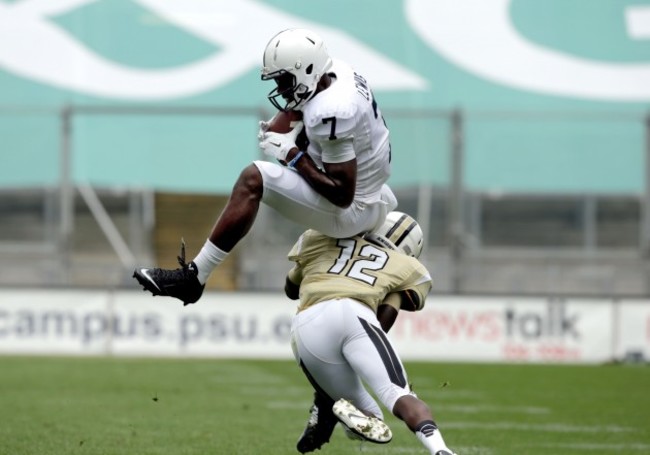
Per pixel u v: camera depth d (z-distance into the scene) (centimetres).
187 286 1962
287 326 5912
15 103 7244
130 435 2877
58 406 3528
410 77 7388
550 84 7450
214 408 3538
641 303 5947
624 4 7694
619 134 6862
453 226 6469
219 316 5906
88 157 6700
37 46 7375
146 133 6750
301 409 3538
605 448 2792
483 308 5941
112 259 6625
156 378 4553
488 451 2694
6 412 3353
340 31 7462
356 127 1925
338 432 3011
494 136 6812
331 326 1878
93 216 6650
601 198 6800
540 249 6700
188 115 6769
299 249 2031
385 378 1830
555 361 5922
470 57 7469
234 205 1936
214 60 7388
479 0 7638
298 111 2005
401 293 1978
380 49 7438
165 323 5900
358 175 1970
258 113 6694
